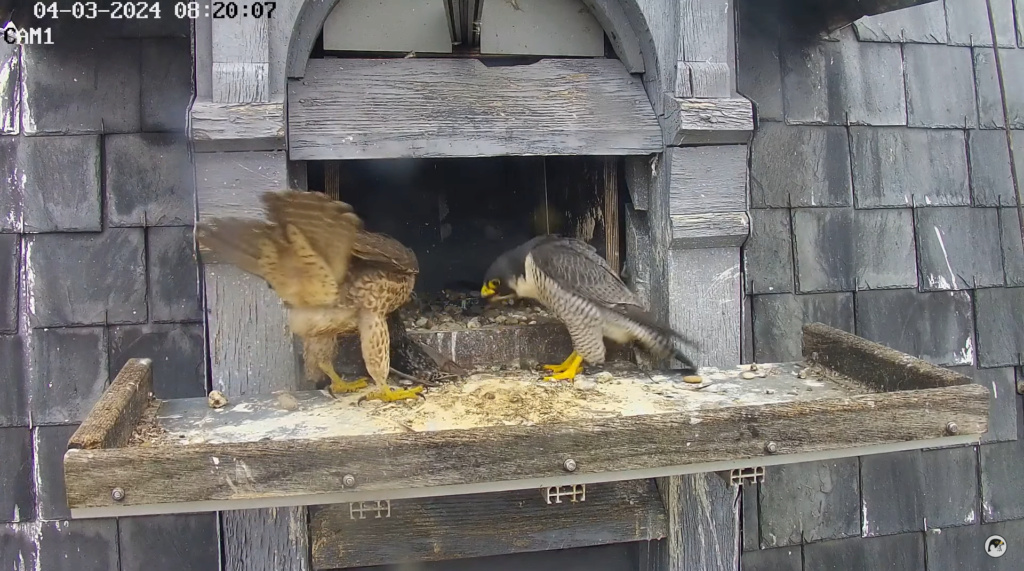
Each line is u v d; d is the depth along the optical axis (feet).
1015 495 10.14
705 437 5.58
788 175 9.57
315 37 6.75
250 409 6.42
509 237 10.13
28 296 8.36
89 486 4.94
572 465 5.41
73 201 8.42
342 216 5.45
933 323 9.98
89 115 8.45
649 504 7.55
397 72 6.90
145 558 8.55
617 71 7.35
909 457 9.91
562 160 9.27
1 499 8.32
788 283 9.53
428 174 9.90
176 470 5.02
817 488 9.66
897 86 9.98
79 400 8.41
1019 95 10.21
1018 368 10.14
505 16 7.29
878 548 9.83
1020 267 10.15
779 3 9.59
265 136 6.31
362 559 7.07
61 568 8.42
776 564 9.53
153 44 8.55
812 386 6.91
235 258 5.87
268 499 5.21
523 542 7.28
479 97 6.95
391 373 7.30
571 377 7.30
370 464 5.21
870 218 9.84
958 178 10.12
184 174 8.59
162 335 8.53
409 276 6.83
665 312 7.29
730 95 7.13
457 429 5.38
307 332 6.61
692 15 6.96
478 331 7.88
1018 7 10.16
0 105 8.32
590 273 7.18
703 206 7.18
